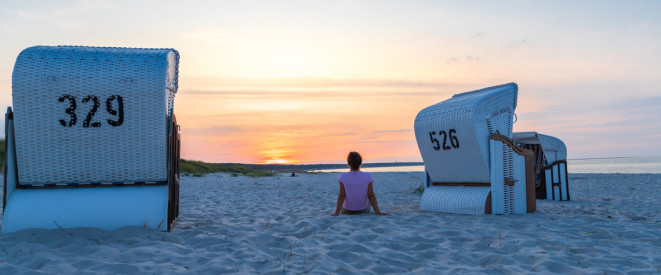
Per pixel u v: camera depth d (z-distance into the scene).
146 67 4.49
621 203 8.48
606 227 5.16
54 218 4.34
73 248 3.65
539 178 9.67
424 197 6.97
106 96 4.41
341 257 3.67
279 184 15.96
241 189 12.73
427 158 7.05
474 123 6.10
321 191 12.23
